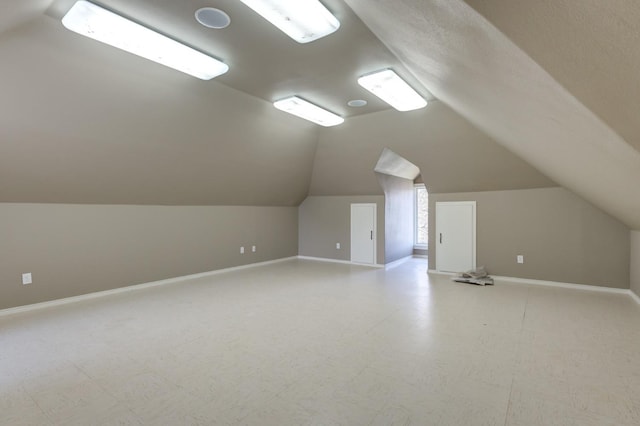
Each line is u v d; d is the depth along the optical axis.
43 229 4.11
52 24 2.67
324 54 3.27
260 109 4.89
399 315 3.83
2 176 3.53
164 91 3.80
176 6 2.51
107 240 4.73
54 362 2.66
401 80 3.72
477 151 5.20
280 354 2.81
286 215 7.90
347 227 7.47
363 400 2.14
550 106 1.40
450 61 1.71
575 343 3.02
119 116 3.73
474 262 5.96
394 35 2.03
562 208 5.19
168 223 5.50
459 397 2.17
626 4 0.66
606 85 0.98
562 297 4.57
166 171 4.86
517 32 0.91
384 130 5.59
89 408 2.05
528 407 2.06
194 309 4.06
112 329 3.38
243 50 3.20
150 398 2.16
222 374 2.47
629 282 4.73
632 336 3.18
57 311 3.95
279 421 1.94
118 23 2.57
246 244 6.91
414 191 8.56
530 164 4.92
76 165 3.93
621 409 2.04
